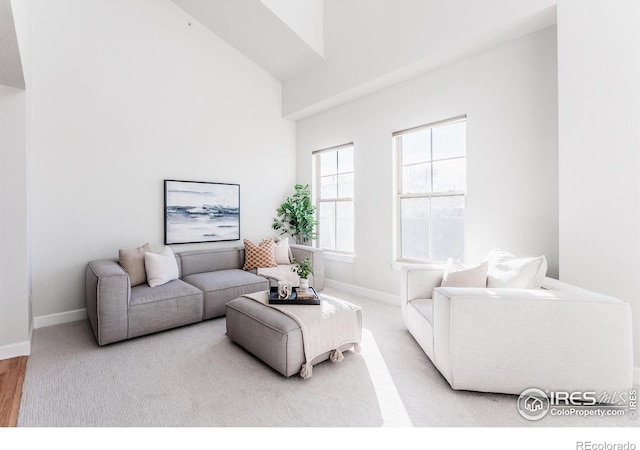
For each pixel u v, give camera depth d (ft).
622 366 5.47
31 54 9.37
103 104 11.00
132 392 6.20
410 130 11.62
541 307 5.69
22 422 5.26
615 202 6.63
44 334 9.20
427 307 8.07
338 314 7.60
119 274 8.49
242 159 14.98
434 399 5.94
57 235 10.15
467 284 7.46
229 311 8.50
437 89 10.74
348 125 14.15
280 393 6.18
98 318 8.09
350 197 14.53
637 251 6.40
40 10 9.78
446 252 10.89
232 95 14.58
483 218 9.57
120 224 11.41
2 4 4.61
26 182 7.91
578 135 7.07
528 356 5.73
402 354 7.89
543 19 7.98
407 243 12.16
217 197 13.94
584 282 7.00
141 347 8.32
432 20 9.84
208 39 13.75
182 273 11.92
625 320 5.47
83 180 10.62
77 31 10.46
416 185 11.80
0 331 7.61
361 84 12.23
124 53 11.46
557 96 8.14
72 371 7.02
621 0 6.55
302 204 15.43
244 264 13.62
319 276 13.78
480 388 5.95
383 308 11.63
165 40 12.49
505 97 9.09
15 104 7.73
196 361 7.54
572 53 7.14
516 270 7.02
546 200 8.38
